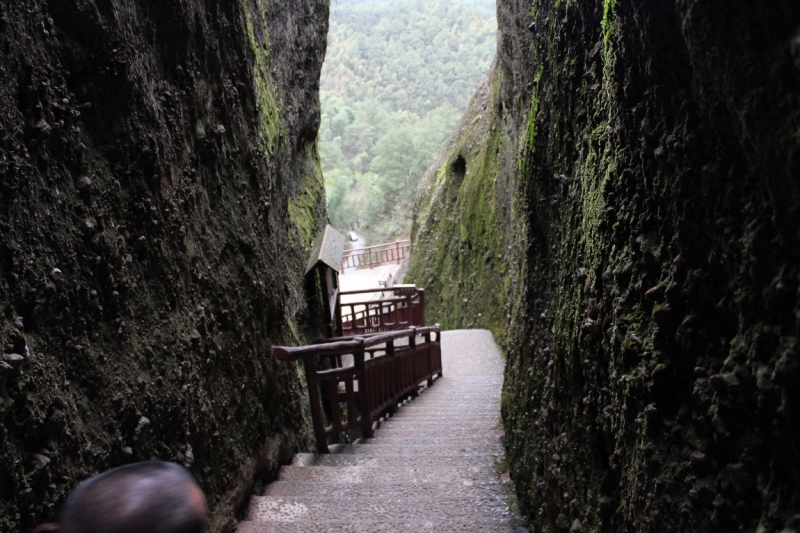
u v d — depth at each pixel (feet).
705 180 4.42
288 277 22.98
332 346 16.84
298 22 28.96
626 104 5.95
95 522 3.11
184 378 9.61
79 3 7.81
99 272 7.90
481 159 52.54
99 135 8.38
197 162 11.36
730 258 4.16
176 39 10.60
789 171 3.35
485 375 33.37
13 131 6.47
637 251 5.83
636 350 5.60
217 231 12.00
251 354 13.03
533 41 12.99
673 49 4.70
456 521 11.27
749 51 3.59
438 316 58.70
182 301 10.14
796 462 3.53
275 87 25.30
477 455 15.56
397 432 19.02
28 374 6.19
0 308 5.97
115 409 7.77
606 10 6.57
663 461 5.13
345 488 13.10
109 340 8.03
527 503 11.17
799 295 3.41
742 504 4.04
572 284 8.30
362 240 170.50
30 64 6.85
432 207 64.95
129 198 8.81
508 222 35.19
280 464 14.58
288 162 27.09
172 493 3.29
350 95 332.19
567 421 8.41
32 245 6.66
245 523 11.31
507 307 35.88
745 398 4.00
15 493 5.82
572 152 8.92
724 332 4.48
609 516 6.51
